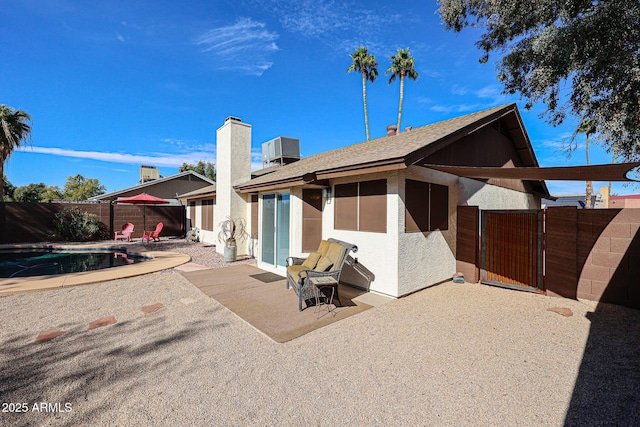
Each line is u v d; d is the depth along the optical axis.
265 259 10.77
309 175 8.22
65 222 18.73
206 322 5.50
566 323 5.56
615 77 7.64
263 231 10.95
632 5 7.04
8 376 3.63
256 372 3.77
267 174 14.35
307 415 2.96
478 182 10.29
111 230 20.44
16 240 17.59
